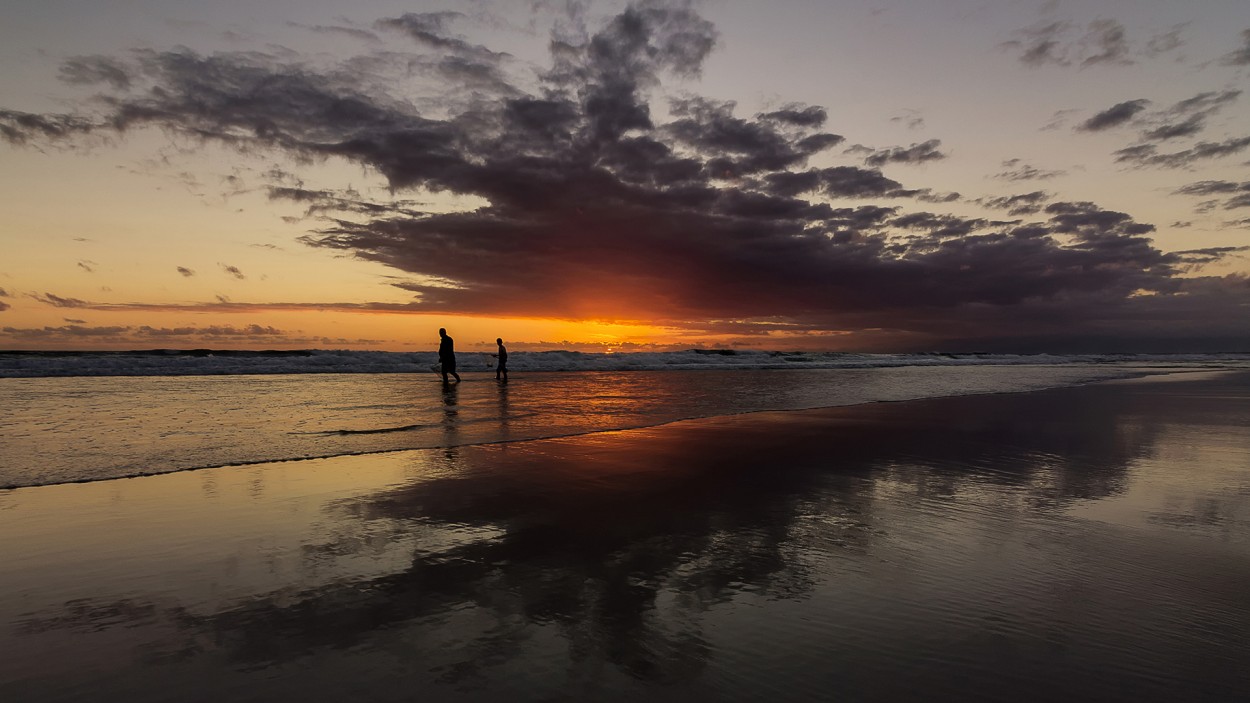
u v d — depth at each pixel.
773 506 5.56
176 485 6.25
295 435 9.45
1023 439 9.31
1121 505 5.56
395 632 3.15
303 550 4.39
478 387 20.17
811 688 2.62
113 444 8.48
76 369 25.38
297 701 2.53
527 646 3.01
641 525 5.00
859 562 4.15
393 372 30.09
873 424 11.09
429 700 2.53
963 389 19.75
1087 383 23.16
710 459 7.80
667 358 44.56
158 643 3.04
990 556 4.24
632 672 2.76
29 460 7.38
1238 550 4.36
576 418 11.89
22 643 3.02
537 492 6.08
